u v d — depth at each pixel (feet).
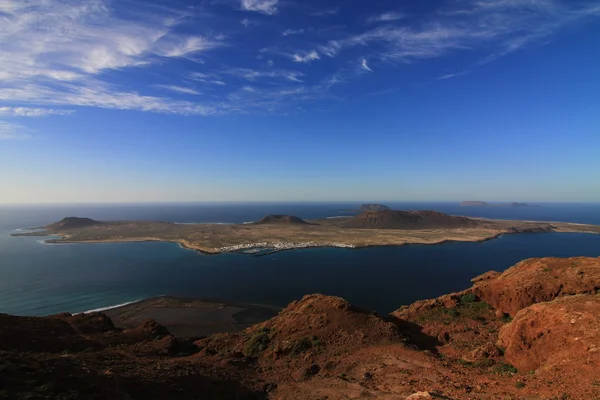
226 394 60.90
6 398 37.96
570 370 51.11
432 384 56.90
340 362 75.92
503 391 50.08
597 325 57.72
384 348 79.87
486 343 75.87
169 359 79.66
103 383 50.65
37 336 86.89
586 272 90.53
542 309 70.33
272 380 71.31
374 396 55.26
